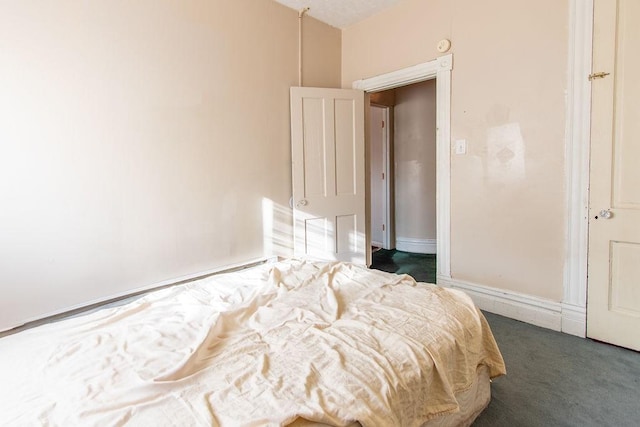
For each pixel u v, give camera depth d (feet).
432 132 15.12
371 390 3.05
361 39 11.60
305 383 3.08
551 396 5.64
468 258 9.45
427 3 9.77
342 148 11.40
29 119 6.07
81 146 6.67
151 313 4.66
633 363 6.54
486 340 5.01
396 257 15.07
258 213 9.88
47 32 6.19
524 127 8.15
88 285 6.88
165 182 7.91
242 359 3.51
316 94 10.81
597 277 7.29
